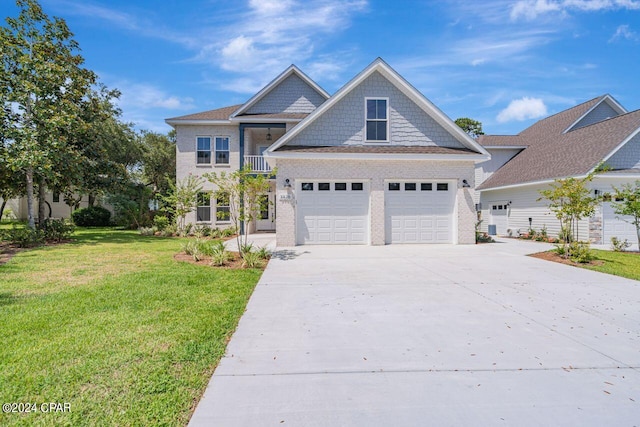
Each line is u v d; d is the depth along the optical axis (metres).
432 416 2.65
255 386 3.06
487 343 4.01
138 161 30.19
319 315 4.96
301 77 19.38
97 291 6.09
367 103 13.34
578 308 5.35
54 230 14.34
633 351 3.82
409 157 12.37
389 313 5.07
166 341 3.94
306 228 12.76
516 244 13.40
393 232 13.00
